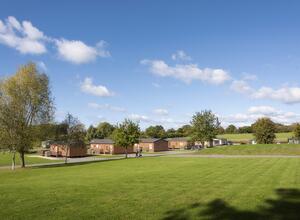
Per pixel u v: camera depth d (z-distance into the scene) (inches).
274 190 676.7
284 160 1616.6
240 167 1252.5
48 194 700.0
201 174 1024.9
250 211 494.9
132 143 2600.9
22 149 1831.9
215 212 496.4
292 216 462.0
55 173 1318.9
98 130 5944.9
